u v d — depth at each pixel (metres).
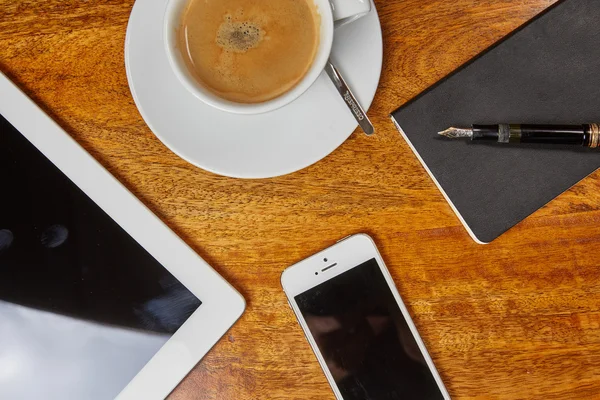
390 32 0.46
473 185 0.45
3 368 0.46
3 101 0.45
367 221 0.47
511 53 0.45
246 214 0.47
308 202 0.47
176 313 0.46
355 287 0.46
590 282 0.46
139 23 0.43
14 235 0.46
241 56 0.43
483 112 0.45
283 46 0.43
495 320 0.47
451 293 0.47
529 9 0.45
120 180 0.46
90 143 0.46
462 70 0.45
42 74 0.46
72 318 0.46
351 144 0.46
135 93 0.43
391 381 0.46
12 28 0.46
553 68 0.45
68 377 0.46
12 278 0.46
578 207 0.46
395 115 0.46
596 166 0.45
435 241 0.47
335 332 0.47
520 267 0.46
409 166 0.46
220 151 0.44
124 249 0.46
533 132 0.44
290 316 0.47
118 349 0.46
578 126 0.44
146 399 0.46
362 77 0.43
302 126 0.44
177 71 0.41
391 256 0.47
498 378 0.47
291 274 0.46
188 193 0.47
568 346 0.46
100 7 0.46
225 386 0.47
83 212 0.46
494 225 0.45
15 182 0.46
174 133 0.44
